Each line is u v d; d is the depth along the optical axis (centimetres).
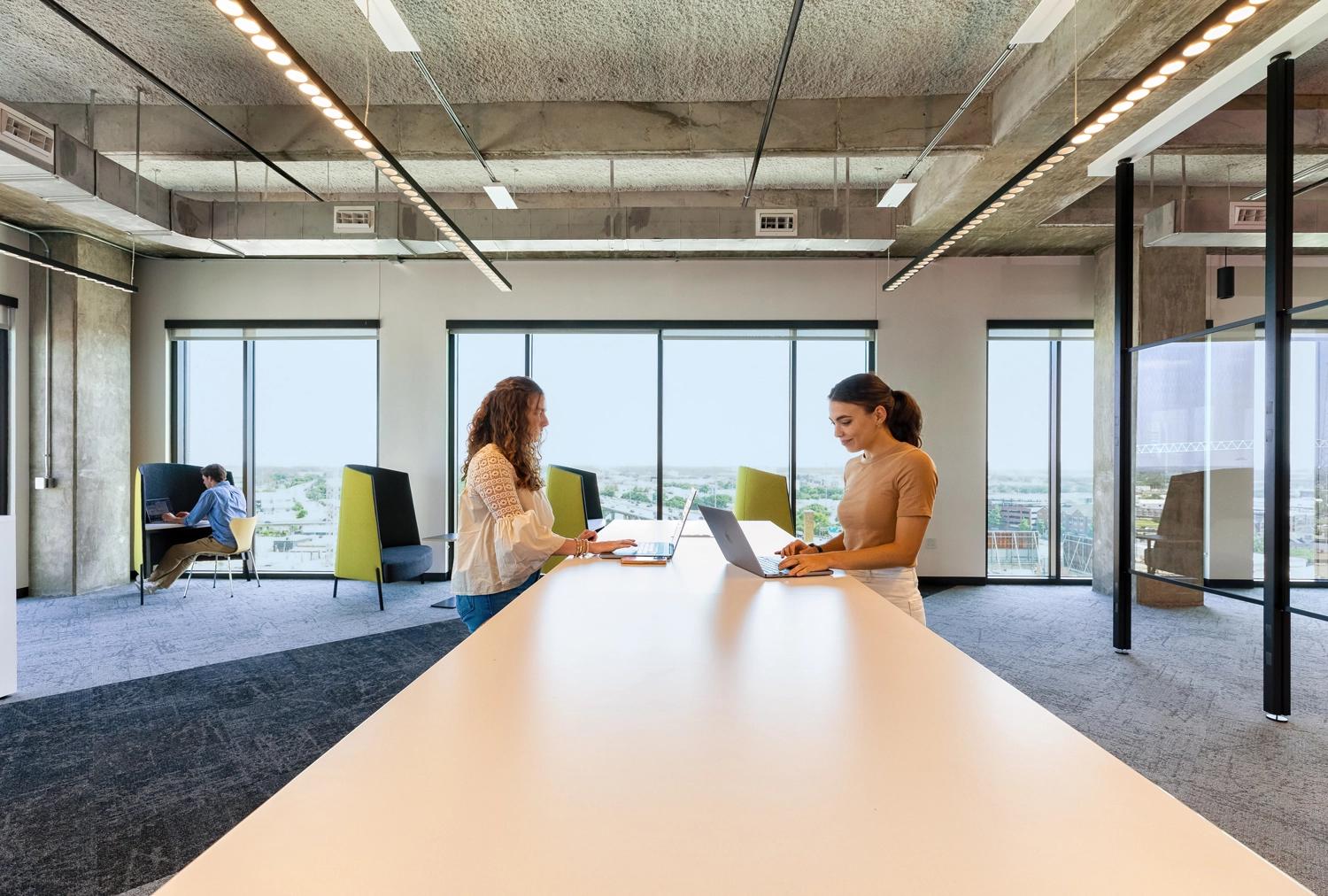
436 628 509
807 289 688
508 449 222
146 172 546
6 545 362
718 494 705
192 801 254
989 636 489
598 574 205
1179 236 470
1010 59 375
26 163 366
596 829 62
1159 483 428
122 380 666
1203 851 58
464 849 59
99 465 639
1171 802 67
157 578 608
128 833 232
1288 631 328
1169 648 456
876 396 210
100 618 536
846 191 546
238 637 485
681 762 76
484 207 595
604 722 88
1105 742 306
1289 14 289
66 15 272
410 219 525
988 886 53
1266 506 328
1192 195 578
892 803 67
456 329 692
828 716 90
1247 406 375
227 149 430
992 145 413
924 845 59
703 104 423
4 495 602
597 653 120
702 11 338
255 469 707
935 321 682
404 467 689
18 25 351
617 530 355
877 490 208
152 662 426
